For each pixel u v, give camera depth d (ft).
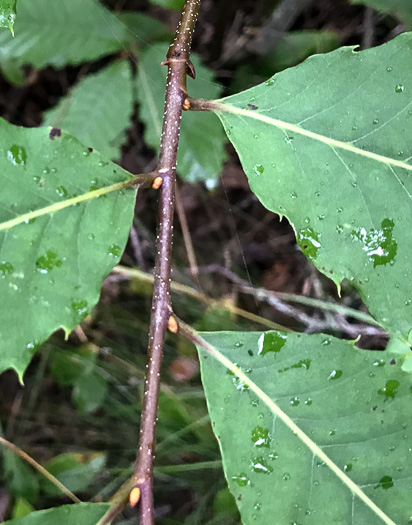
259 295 0.95
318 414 0.38
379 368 0.38
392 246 0.37
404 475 0.37
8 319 0.33
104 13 0.71
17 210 0.34
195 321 0.90
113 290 0.97
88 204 0.35
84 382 0.92
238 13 0.79
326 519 0.37
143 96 0.73
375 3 0.61
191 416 0.88
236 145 0.39
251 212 0.97
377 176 0.38
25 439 0.97
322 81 0.39
